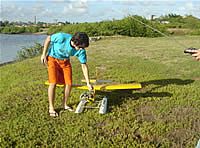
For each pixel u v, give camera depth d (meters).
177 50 9.77
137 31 17.95
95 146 2.73
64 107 3.63
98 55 8.73
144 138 2.93
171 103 3.89
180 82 5.09
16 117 3.44
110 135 2.97
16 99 4.13
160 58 7.98
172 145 2.82
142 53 9.10
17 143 2.80
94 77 5.48
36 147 2.73
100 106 3.67
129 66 6.72
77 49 3.33
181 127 3.19
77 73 5.88
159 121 3.32
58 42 3.29
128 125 3.19
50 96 3.42
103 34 18.88
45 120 3.32
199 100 4.04
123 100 3.99
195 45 11.40
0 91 4.93
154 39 14.79
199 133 3.07
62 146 2.74
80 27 19.81
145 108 3.72
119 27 18.69
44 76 5.82
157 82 5.03
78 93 4.18
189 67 6.61
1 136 2.91
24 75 6.13
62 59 3.39
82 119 3.34
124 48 10.63
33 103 3.91
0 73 6.68
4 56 12.79
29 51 11.66
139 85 4.16
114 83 4.42
